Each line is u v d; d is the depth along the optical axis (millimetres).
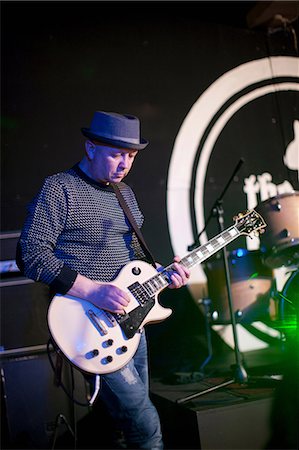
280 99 4844
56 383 3111
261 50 4824
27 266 2002
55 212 2051
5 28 4047
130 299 2109
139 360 2232
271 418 2703
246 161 4625
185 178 4410
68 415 3117
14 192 3924
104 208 2174
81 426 3146
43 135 4039
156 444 2113
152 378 3791
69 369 3152
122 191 2352
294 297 2811
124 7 4391
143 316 2117
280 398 2734
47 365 3133
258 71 4785
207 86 4570
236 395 2865
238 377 3111
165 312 2191
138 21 4422
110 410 2098
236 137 4633
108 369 2020
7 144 3947
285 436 2695
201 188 4457
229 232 2484
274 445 2678
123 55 4336
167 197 4340
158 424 2123
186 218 4371
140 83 4355
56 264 2004
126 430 2105
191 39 4582
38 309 3209
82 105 4164
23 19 4102
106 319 2055
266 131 4746
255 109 4742
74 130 4117
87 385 3199
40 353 3162
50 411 3100
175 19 4547
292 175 4777
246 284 3549
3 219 3875
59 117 4098
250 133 4684
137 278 2158
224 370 3736
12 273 3254
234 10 4594
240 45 4754
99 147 2123
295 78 4926
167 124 4402
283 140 4789
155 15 4480
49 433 3080
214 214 3168
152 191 4297
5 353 3115
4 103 3977
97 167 2146
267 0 4391
